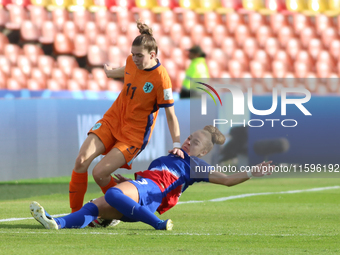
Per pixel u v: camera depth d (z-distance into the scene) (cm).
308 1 4472
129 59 1306
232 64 4300
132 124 1275
